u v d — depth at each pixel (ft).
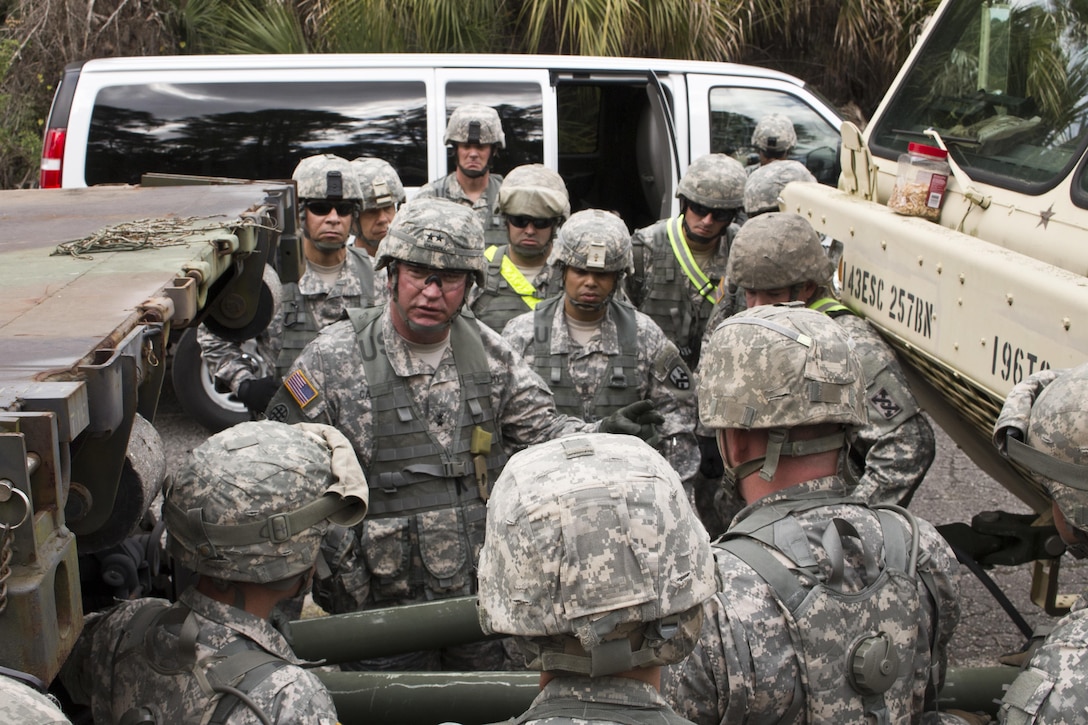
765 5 34.60
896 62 34.30
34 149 30.17
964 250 9.15
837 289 12.07
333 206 13.80
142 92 21.13
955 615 6.53
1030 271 8.20
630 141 24.48
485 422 10.14
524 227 14.10
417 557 9.87
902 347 10.84
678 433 12.16
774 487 6.53
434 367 10.03
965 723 6.95
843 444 6.59
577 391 12.15
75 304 5.46
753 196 15.06
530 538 4.64
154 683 6.01
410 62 21.90
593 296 11.87
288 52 30.86
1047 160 9.56
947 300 9.43
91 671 6.28
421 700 7.73
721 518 14.37
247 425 6.52
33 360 4.44
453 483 9.98
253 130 21.42
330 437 6.68
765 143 21.66
